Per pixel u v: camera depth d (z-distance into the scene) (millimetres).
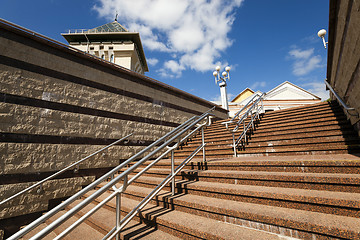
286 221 1712
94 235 2463
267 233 1789
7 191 3564
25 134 3979
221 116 11188
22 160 3842
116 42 20000
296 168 2723
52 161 4262
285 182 2418
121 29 22781
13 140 3803
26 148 3934
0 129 3680
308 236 1622
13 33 4164
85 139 4953
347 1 2721
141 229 2227
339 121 4645
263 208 2051
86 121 5070
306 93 17141
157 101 7383
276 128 5379
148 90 7109
